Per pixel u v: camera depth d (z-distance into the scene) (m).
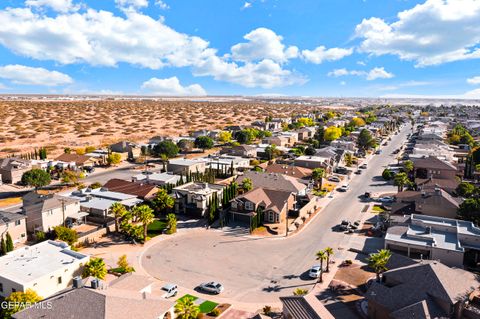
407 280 45.97
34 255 54.47
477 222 70.44
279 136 187.88
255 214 76.56
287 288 53.03
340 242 69.25
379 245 67.50
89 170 125.94
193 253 64.44
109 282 46.59
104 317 36.34
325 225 78.44
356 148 174.25
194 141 172.75
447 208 77.00
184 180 104.25
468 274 47.00
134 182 98.12
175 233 73.38
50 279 48.62
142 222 74.62
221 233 73.75
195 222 79.62
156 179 102.62
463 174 120.88
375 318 44.47
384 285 48.03
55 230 65.62
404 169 124.44
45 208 70.06
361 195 102.19
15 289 46.47
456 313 42.28
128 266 57.31
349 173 128.75
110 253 63.78
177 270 58.22
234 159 134.50
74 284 42.44
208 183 96.62
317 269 56.22
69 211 75.25
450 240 62.53
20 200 93.75
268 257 63.00
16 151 156.00
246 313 46.50
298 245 68.00
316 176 106.38
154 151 143.75
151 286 52.56
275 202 80.94
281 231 74.25
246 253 64.56
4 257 53.41
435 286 43.59
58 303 38.38
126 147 151.38
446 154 142.00
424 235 63.44
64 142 180.25
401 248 62.75
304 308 41.12
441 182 99.56
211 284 52.19
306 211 83.94
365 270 57.59
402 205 81.81
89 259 54.03
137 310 38.72
